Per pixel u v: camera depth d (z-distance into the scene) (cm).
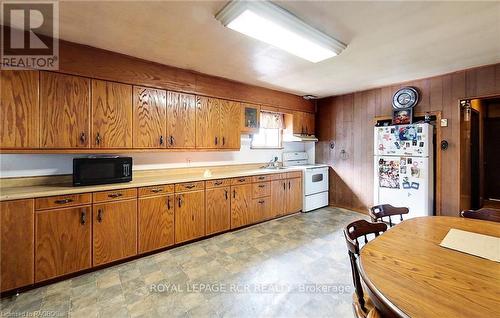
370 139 416
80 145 236
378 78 347
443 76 328
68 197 216
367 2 164
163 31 207
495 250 123
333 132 475
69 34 214
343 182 462
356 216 413
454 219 179
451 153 324
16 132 206
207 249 282
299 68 301
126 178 262
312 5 168
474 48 242
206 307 181
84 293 198
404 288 92
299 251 277
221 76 338
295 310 177
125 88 262
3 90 201
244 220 355
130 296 194
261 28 191
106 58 247
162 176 323
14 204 193
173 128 299
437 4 166
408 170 338
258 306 182
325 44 220
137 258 259
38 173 245
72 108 231
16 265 195
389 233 150
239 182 349
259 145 454
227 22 182
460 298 86
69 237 217
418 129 329
